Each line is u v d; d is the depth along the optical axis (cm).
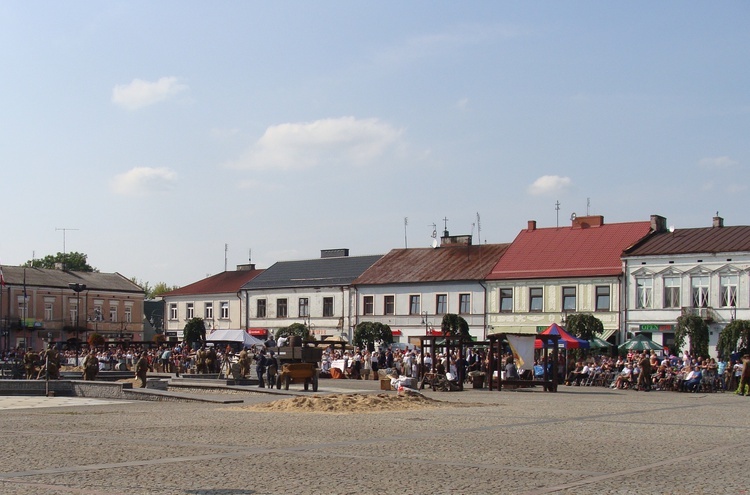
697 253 6562
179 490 1126
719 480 1237
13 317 9419
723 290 6475
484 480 1227
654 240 6981
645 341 5606
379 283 8131
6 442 1667
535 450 1579
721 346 5497
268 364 4000
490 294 7525
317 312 8575
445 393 3900
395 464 1380
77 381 3503
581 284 7081
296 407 2600
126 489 1130
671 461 1439
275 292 8881
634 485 1188
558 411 2636
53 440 1705
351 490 1138
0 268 9612
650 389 4394
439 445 1647
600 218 7631
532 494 1112
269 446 1614
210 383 4162
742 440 1798
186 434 1831
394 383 3778
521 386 4297
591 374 4938
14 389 3603
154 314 12288
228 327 9231
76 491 1112
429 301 7856
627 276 6869
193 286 9700
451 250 8262
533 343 4266
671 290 6688
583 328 6369
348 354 5894
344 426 2041
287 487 1156
